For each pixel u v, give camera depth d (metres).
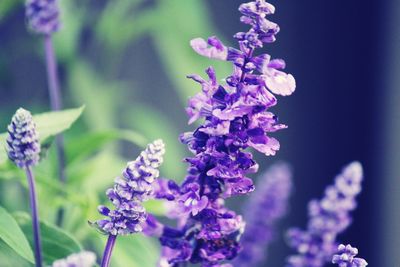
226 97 0.51
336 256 0.52
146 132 1.04
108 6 1.02
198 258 0.53
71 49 0.95
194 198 0.52
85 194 0.66
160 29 1.00
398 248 1.24
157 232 0.54
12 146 0.52
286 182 0.71
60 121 0.58
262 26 0.51
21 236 0.55
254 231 0.70
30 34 1.02
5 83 1.01
